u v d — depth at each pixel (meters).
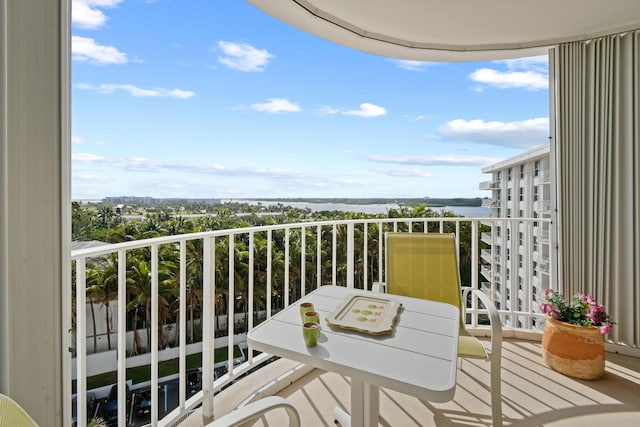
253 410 0.88
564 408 2.01
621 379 2.32
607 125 2.68
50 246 1.01
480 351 1.75
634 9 2.42
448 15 2.53
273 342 1.23
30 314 0.97
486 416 1.93
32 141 0.96
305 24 2.63
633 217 2.62
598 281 2.72
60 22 1.03
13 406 0.62
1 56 0.89
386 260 2.38
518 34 2.80
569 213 2.81
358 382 1.51
